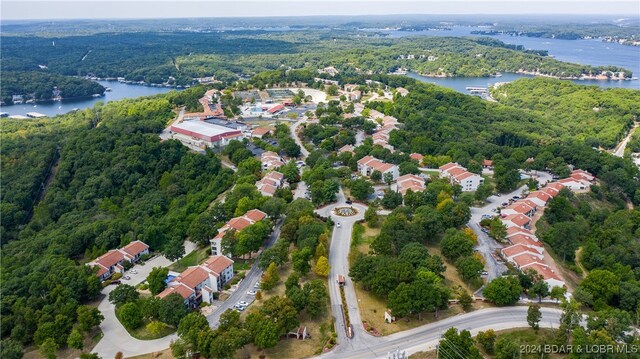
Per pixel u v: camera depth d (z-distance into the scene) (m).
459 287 197.12
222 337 155.88
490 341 157.12
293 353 161.12
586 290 191.00
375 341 166.38
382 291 184.38
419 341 165.50
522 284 195.62
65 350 174.00
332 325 174.12
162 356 166.38
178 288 190.62
